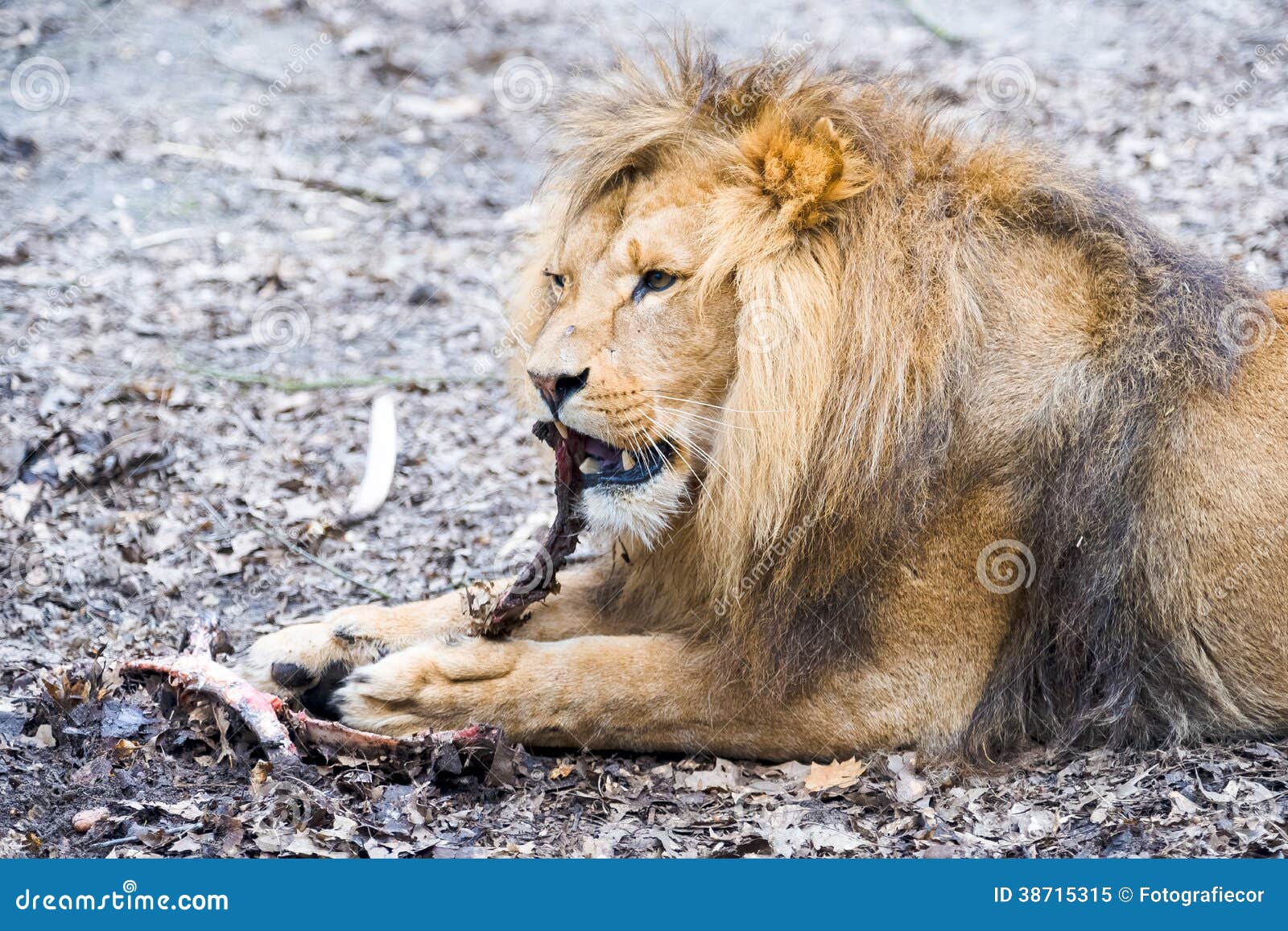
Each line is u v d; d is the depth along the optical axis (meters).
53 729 9.52
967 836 8.90
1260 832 8.54
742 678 9.56
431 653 9.59
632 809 9.28
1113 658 9.62
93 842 8.58
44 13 28.39
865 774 9.61
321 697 10.08
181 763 9.40
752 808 9.34
